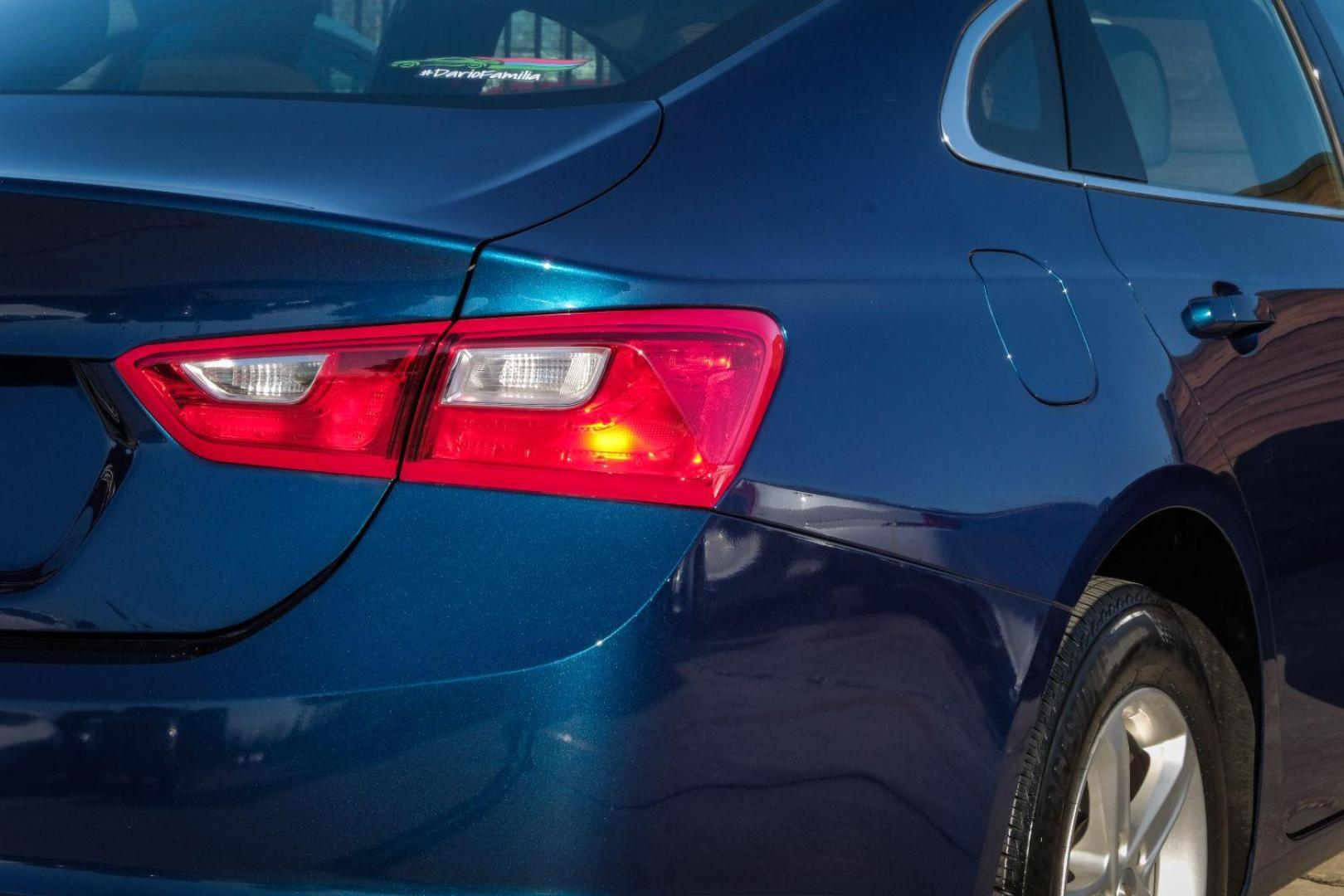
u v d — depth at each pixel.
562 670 2.00
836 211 2.40
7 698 2.05
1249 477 3.10
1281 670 3.30
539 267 2.08
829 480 2.18
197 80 2.64
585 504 2.04
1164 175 3.31
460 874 2.02
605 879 2.04
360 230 2.08
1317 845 3.69
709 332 2.12
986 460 2.40
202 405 2.07
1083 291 2.77
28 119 2.44
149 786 2.02
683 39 2.59
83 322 2.10
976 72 2.84
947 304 2.45
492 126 2.34
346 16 2.79
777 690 2.12
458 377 2.05
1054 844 2.58
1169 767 2.99
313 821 2.00
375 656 2.00
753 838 2.13
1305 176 3.88
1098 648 2.71
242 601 2.04
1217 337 3.09
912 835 2.30
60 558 2.11
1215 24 3.76
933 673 2.30
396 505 2.04
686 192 2.27
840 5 2.69
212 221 2.10
